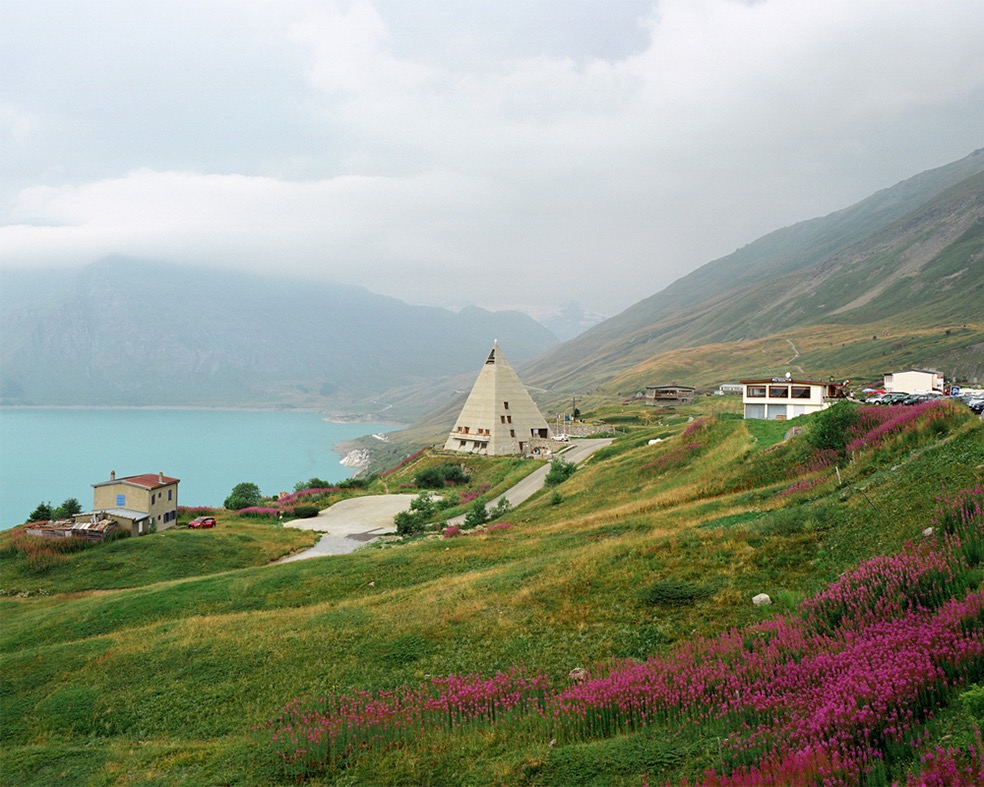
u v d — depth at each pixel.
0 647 42.50
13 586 59.44
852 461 42.91
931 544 22.39
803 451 50.88
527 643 27.84
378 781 19.27
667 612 27.52
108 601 48.12
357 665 29.33
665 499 53.41
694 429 74.06
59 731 28.28
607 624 27.83
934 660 15.70
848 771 12.98
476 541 52.09
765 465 51.59
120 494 79.12
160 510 81.88
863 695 15.34
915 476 30.41
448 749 20.31
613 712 19.66
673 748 16.84
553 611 30.39
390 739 21.81
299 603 43.41
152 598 46.91
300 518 94.19
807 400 84.69
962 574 19.66
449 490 108.88
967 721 13.41
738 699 17.69
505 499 78.88
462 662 27.62
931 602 19.34
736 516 39.88
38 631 44.00
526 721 20.72
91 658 35.00
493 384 137.88
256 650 32.75
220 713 27.61
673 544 34.16
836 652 18.73
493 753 19.44
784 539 31.06
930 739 13.43
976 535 21.06
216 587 48.00
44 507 80.75
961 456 29.16
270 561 68.56
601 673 23.52
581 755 17.55
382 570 46.91
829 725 14.90
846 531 29.23
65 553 66.56
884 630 18.39
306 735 22.64
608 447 99.12
